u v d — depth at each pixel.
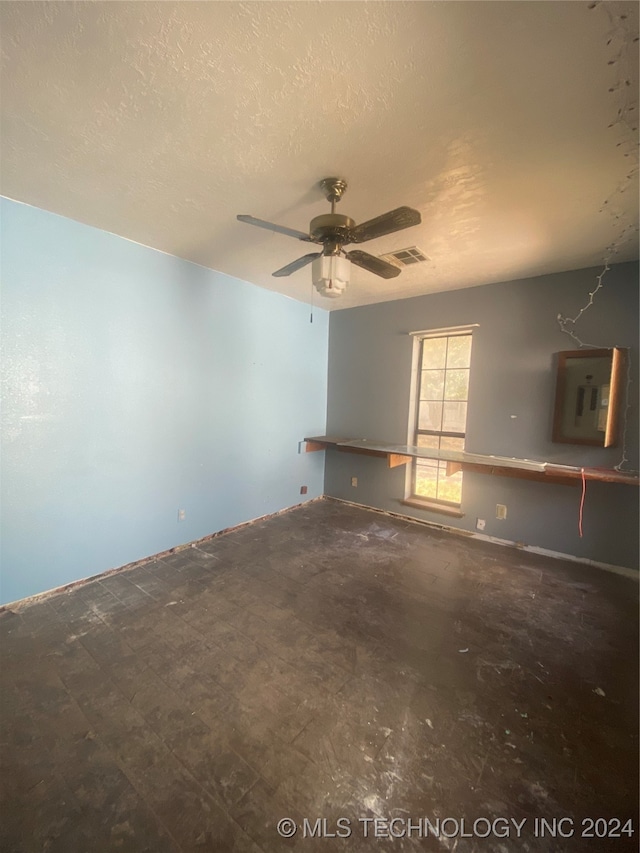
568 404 2.99
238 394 3.65
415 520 4.04
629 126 1.44
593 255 2.71
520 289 3.27
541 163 1.68
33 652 1.94
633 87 1.25
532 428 3.26
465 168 1.73
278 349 4.04
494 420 3.46
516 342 3.31
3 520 2.27
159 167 1.79
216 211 2.23
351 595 2.54
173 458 3.15
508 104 1.34
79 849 1.11
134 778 1.31
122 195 2.07
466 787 1.30
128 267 2.72
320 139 1.56
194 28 1.08
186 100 1.36
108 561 2.78
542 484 3.23
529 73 1.21
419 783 1.32
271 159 1.70
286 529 3.76
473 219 2.20
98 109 1.41
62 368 2.44
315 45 1.13
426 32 1.08
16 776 1.31
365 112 1.40
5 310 2.18
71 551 2.57
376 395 4.32
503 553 3.24
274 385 4.04
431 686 1.75
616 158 1.63
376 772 1.35
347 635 2.12
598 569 2.95
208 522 3.49
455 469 3.47
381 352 4.25
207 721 1.55
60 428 2.46
